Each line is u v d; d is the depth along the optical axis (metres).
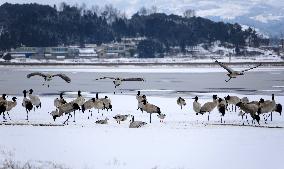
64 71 169.38
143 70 173.38
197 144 28.09
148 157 24.77
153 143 28.27
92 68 190.62
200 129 34.53
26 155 24.70
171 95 73.94
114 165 23.25
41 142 28.06
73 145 27.39
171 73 152.38
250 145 27.98
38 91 82.94
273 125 38.31
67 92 80.62
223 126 36.97
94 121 40.50
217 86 94.88
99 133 31.73
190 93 77.88
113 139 29.39
